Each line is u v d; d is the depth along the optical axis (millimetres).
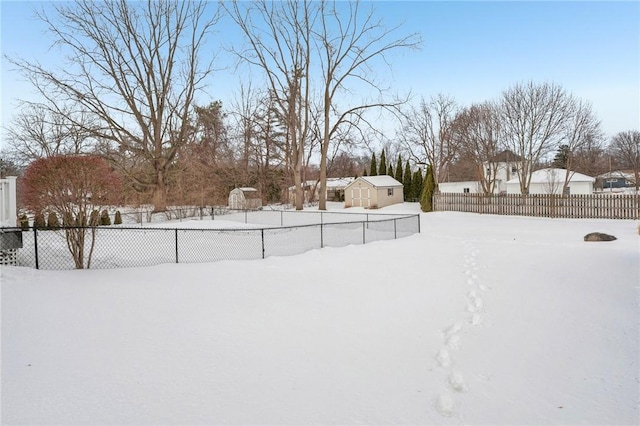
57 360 4008
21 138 33312
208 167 39562
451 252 11266
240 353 4266
